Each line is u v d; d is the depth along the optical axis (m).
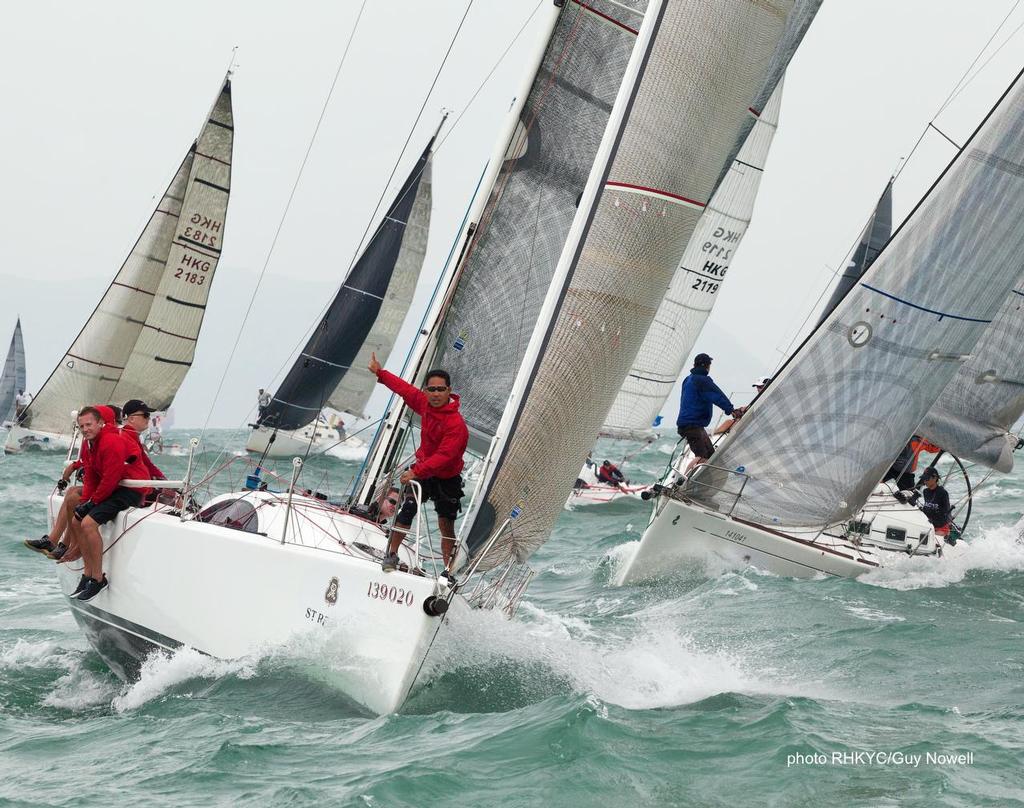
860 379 51.88
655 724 27.47
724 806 22.41
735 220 86.88
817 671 36.38
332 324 93.12
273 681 29.78
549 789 22.78
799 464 52.78
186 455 122.06
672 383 93.25
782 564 53.78
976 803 22.72
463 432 29.91
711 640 41.03
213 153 111.50
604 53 36.09
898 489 61.44
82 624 36.56
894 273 51.38
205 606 31.48
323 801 21.77
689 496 53.94
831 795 23.11
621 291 29.95
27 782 24.06
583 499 96.44
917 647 39.28
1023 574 53.94
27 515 76.69
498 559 30.31
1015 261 51.56
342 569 29.34
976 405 62.06
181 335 116.88
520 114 36.91
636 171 30.12
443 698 29.41
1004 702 31.97
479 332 37.25
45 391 122.12
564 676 31.55
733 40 30.36
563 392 29.69
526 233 36.91
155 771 24.25
